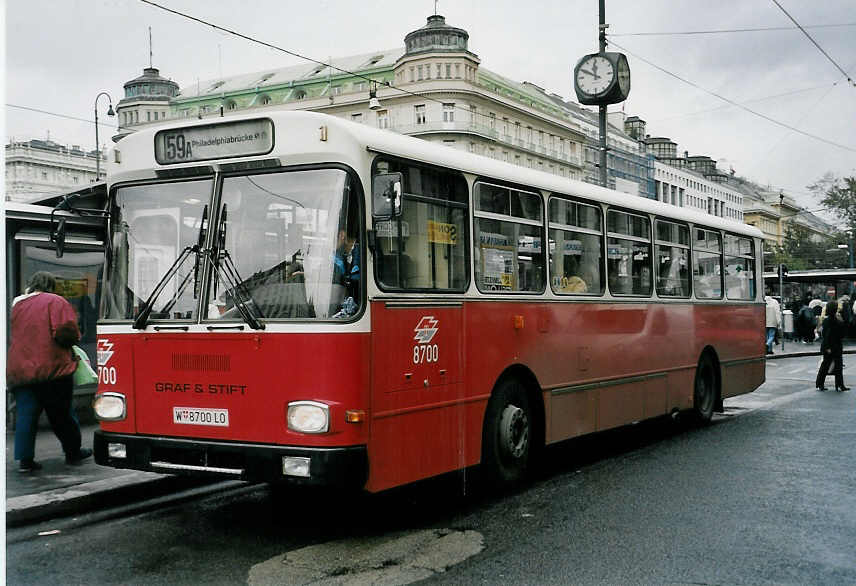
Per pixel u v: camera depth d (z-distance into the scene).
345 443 5.90
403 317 6.49
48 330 8.28
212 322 6.29
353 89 70.25
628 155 93.00
